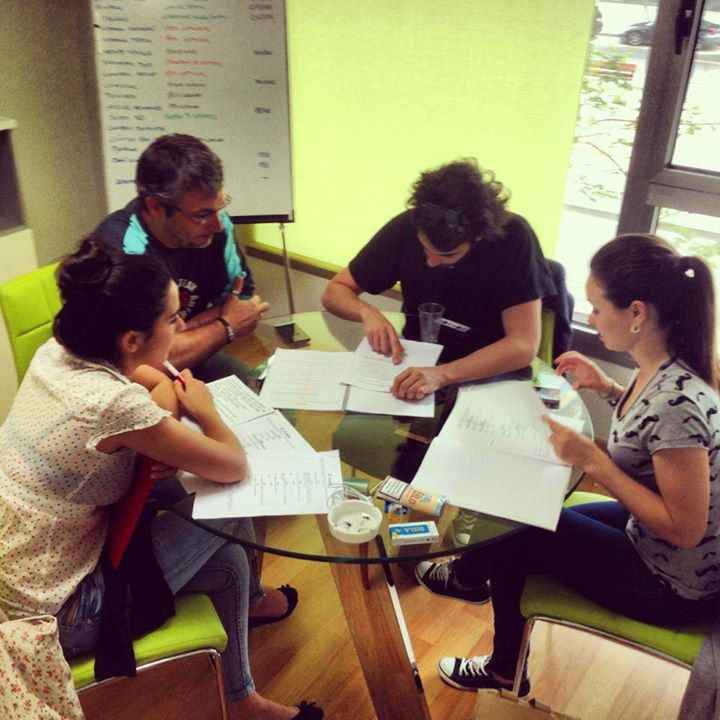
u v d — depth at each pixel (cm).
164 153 184
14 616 138
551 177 265
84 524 140
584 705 186
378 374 181
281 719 174
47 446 133
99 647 140
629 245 146
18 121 297
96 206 337
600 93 256
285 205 303
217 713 183
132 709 184
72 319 131
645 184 258
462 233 179
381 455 153
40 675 129
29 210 313
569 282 294
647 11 236
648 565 149
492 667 178
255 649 199
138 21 274
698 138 246
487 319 210
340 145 308
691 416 136
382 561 130
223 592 161
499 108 266
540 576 160
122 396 132
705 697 140
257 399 171
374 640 169
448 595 214
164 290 134
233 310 198
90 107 319
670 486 137
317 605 213
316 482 144
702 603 147
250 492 142
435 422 164
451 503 140
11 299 187
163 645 144
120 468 138
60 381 135
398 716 173
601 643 204
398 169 298
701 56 236
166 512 161
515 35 252
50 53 299
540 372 188
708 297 140
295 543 134
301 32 297
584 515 171
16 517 135
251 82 286
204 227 191
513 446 155
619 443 149
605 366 281
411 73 279
